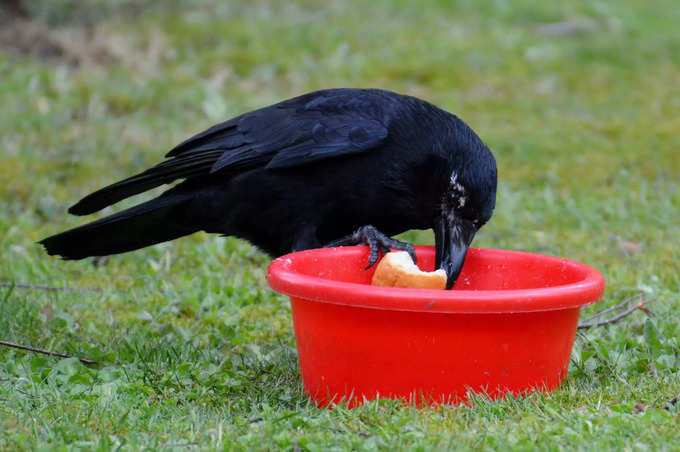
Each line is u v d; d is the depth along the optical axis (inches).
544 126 754.2
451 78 877.2
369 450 236.5
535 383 276.2
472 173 327.0
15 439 241.6
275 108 353.4
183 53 902.4
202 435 249.0
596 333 355.3
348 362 272.7
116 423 258.4
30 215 535.5
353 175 333.7
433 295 251.6
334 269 323.0
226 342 358.9
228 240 485.1
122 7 1032.8
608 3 1254.9
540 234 511.8
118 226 357.7
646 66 967.6
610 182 617.3
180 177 352.2
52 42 901.8
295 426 255.8
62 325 363.3
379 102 343.9
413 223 341.7
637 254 466.9
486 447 237.3
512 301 253.4
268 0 1098.1
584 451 231.6
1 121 692.1
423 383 268.1
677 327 347.6
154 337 359.9
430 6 1132.5
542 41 1017.5
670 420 251.0
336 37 959.6
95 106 743.7
